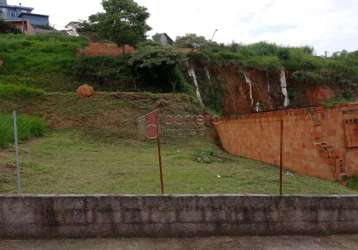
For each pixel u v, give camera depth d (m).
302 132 11.34
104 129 20.59
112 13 30.58
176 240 5.72
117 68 29.23
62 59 30.20
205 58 33.06
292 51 41.62
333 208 6.15
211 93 31.92
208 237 5.85
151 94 24.12
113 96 23.62
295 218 6.05
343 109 10.56
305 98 36.25
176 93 26.25
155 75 28.34
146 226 5.77
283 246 5.64
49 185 9.34
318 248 5.62
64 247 5.37
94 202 5.70
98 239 5.66
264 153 13.88
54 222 5.65
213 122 22.28
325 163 10.41
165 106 23.09
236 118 16.89
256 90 34.59
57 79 28.25
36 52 31.42
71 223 5.66
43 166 11.73
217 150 18.14
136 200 5.76
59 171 11.20
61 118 21.47
